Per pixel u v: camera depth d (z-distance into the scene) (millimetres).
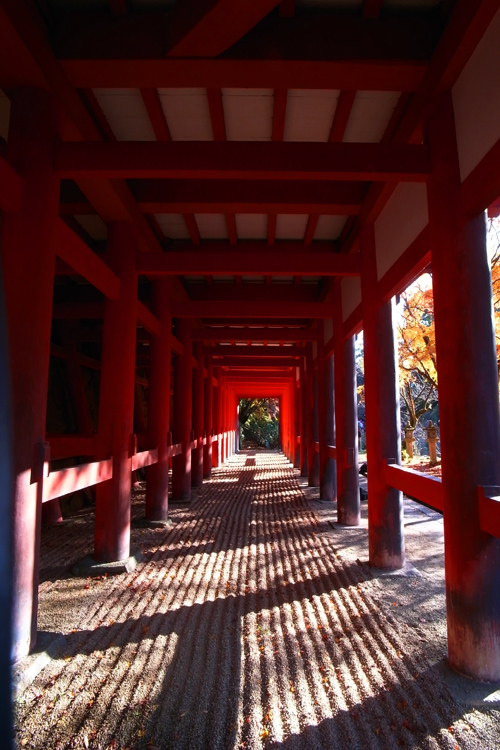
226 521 6344
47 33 2652
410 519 6102
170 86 2787
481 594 2295
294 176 2904
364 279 4309
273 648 2730
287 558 4586
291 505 7570
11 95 2842
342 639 2807
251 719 2088
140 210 4504
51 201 2826
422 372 9836
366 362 4312
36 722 2084
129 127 3551
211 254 4496
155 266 4500
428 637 2748
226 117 3414
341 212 4438
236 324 8938
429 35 2648
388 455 4086
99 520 4250
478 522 2314
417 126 2941
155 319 5668
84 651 2693
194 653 2676
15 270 2627
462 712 2088
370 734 1981
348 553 4625
